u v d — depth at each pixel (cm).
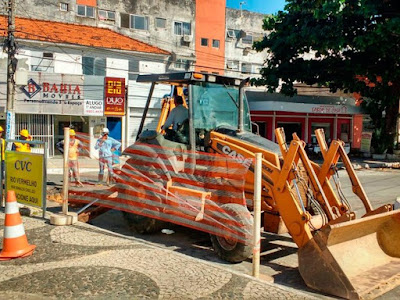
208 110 729
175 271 527
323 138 627
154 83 790
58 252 595
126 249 613
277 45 2181
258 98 2697
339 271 493
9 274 513
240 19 3894
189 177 689
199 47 3709
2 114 2191
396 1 1914
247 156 625
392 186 1462
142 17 3475
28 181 827
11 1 1733
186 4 3631
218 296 456
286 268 611
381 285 502
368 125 2989
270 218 662
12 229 577
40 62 2370
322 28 1966
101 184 951
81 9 3272
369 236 587
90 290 467
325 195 601
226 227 606
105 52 2523
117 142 1021
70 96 2241
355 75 2244
